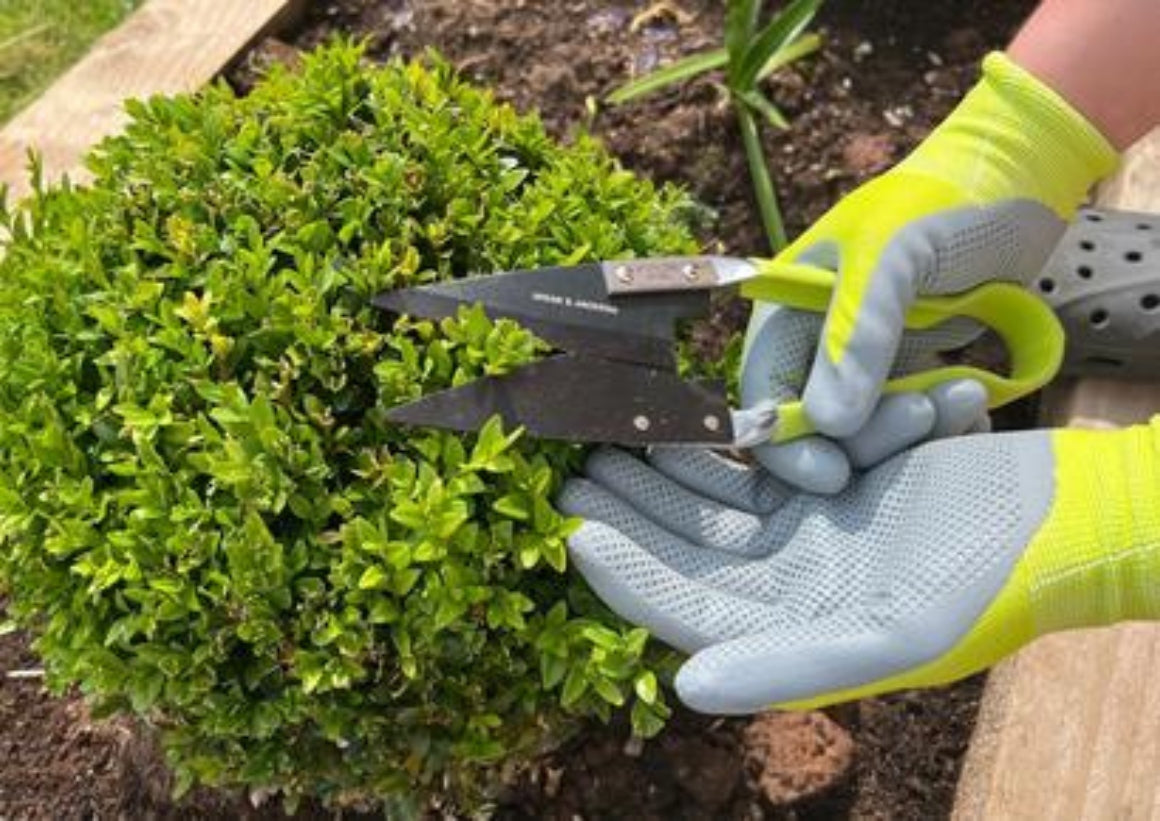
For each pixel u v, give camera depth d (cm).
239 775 61
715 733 77
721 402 62
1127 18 65
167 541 56
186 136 65
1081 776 71
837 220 68
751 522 64
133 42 96
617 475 62
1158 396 84
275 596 56
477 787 67
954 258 67
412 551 56
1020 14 100
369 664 59
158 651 57
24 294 61
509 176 65
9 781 79
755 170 91
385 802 69
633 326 61
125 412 57
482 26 98
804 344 67
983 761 74
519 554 57
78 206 65
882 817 78
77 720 80
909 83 97
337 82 67
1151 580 60
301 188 62
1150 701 73
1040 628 62
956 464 63
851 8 99
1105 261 83
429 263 63
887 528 63
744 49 89
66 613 58
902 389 66
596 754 76
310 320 59
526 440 60
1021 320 71
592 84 96
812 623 61
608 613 60
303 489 57
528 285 61
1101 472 62
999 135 67
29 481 58
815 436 64
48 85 105
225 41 96
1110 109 67
